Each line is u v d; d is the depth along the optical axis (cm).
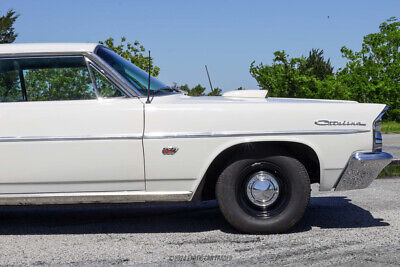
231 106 409
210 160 404
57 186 409
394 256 353
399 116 2975
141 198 412
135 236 426
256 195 413
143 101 412
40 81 420
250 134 404
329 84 2570
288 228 417
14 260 359
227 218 415
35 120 404
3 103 414
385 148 1243
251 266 335
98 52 430
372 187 661
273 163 408
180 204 571
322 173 415
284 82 2566
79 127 403
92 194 411
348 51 3012
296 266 333
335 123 411
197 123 404
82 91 417
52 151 402
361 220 470
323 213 505
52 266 342
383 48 2928
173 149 404
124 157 403
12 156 403
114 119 404
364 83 2947
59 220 501
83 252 378
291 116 408
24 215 530
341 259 347
